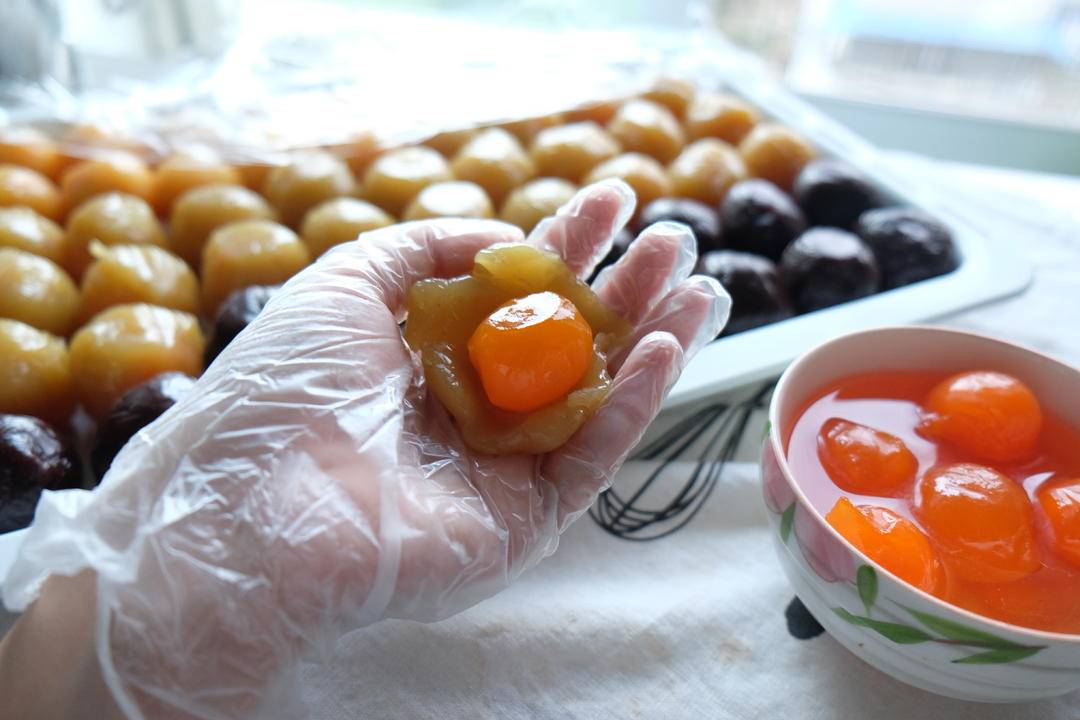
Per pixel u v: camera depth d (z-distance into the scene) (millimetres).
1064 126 568
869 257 382
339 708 258
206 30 480
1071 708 262
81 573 248
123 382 326
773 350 334
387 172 416
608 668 270
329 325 268
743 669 270
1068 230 450
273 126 437
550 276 276
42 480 288
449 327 271
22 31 430
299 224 414
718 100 477
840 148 459
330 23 509
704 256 385
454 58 485
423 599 250
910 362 294
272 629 237
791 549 250
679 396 317
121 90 452
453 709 260
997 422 271
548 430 258
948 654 229
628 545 302
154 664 233
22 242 371
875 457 266
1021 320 398
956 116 577
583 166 433
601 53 503
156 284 362
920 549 243
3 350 319
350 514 242
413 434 273
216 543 237
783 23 591
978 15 553
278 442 248
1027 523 251
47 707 237
